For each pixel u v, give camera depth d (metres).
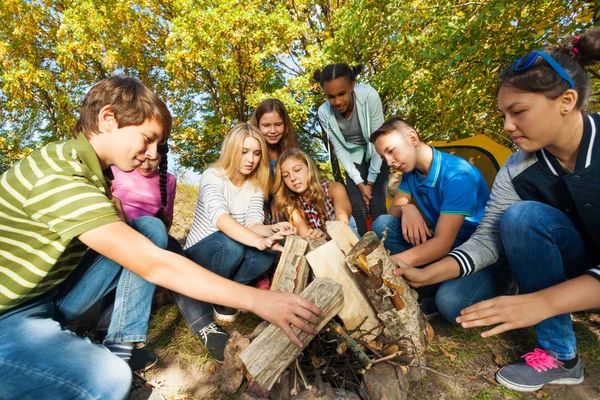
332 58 7.86
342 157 3.69
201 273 1.21
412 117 6.64
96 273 1.57
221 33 7.47
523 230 1.52
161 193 2.47
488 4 3.27
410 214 2.26
